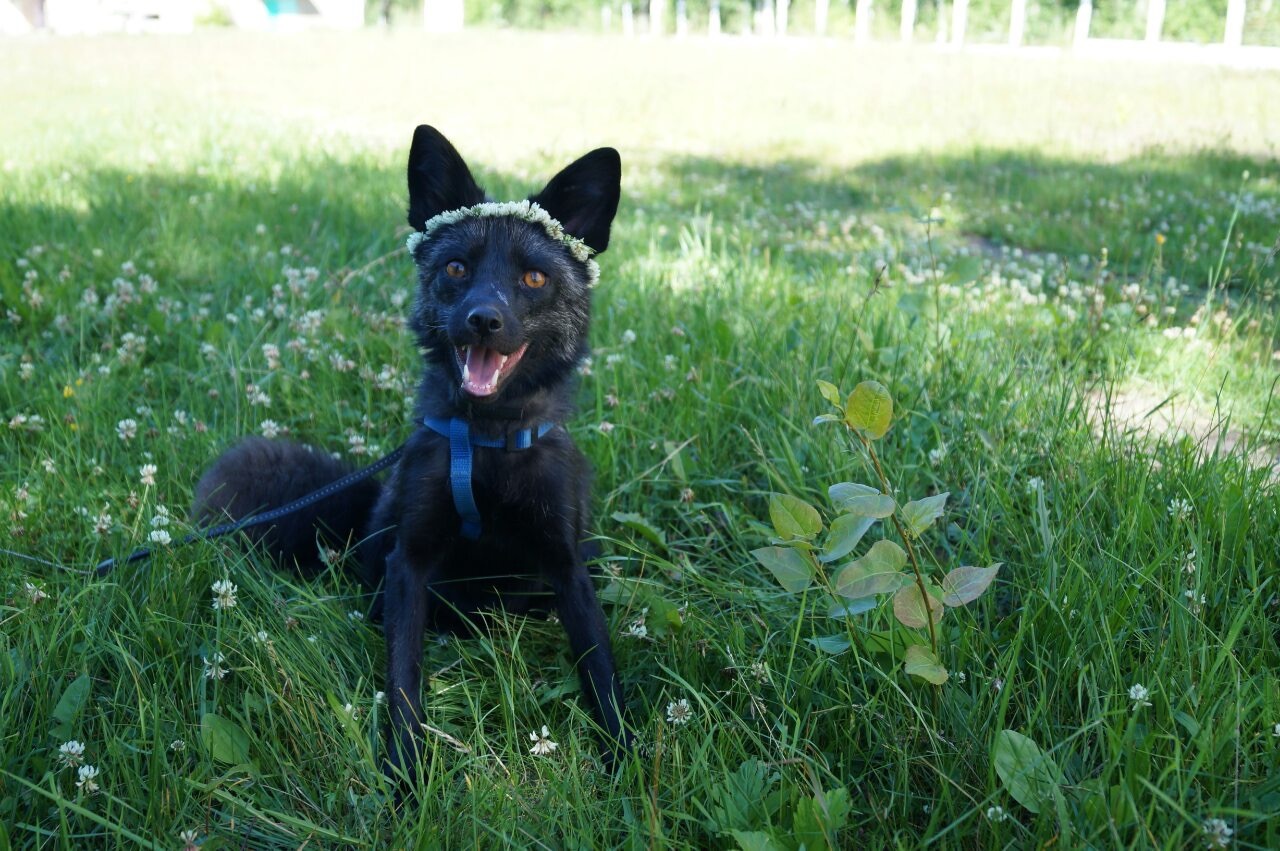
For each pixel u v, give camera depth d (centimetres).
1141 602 96
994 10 1010
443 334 104
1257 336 155
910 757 87
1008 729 84
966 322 154
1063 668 91
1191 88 501
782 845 79
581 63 651
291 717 90
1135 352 154
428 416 104
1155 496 110
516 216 105
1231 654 88
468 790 87
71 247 178
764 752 87
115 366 138
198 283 172
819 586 90
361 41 805
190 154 293
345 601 109
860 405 82
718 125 423
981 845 82
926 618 85
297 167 269
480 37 866
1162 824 79
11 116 379
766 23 1103
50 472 116
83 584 101
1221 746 83
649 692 99
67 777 86
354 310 155
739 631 98
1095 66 611
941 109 460
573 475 105
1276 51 682
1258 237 217
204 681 92
